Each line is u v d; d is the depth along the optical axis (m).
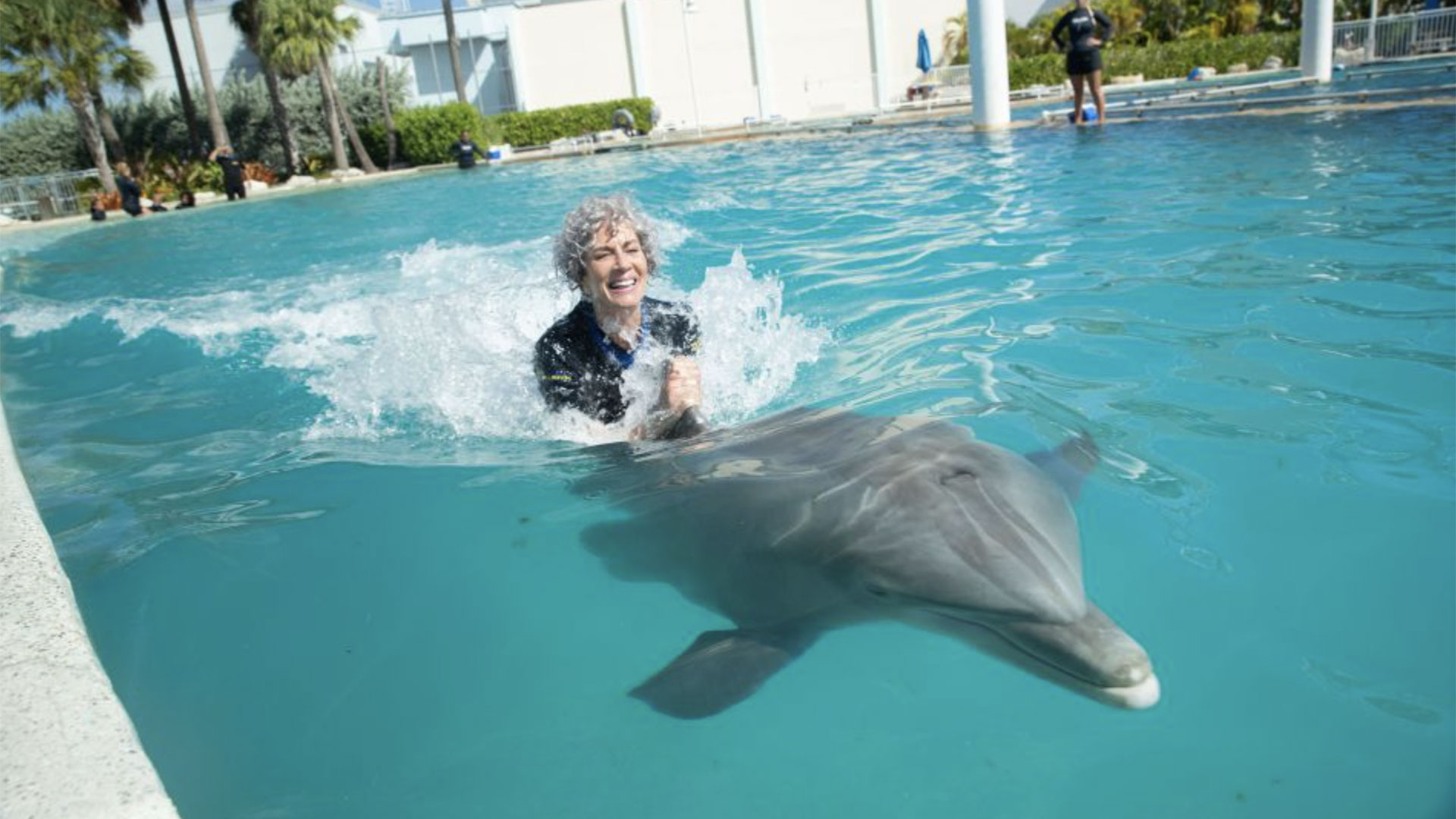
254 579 2.64
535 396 4.11
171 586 2.64
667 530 2.64
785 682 2.02
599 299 3.69
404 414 4.09
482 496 3.07
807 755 1.79
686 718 1.90
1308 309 4.05
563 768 1.80
